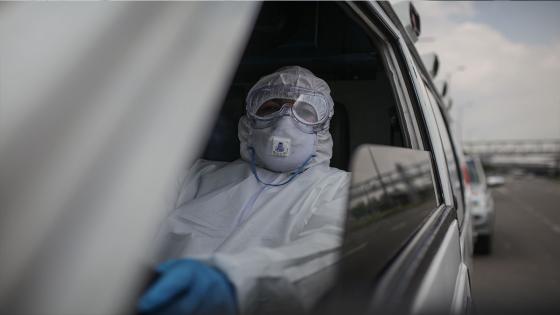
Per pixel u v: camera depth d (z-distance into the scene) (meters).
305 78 1.87
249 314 0.80
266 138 1.80
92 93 0.65
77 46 0.71
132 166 0.61
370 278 0.84
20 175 0.60
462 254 2.27
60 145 0.62
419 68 2.86
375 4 1.87
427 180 1.80
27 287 0.54
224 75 0.74
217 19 0.78
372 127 2.73
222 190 1.75
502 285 5.08
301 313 0.73
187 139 0.66
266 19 2.51
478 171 7.77
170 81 0.68
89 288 0.55
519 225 10.51
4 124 0.64
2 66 0.70
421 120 2.30
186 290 0.74
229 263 0.83
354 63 2.64
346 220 0.81
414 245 1.21
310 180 1.78
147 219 0.60
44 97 0.66
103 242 0.57
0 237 0.57
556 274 5.60
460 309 1.44
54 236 0.56
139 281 0.64
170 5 0.75
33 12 0.77
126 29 0.72
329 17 2.62
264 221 1.62
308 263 1.03
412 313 0.78
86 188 0.59
